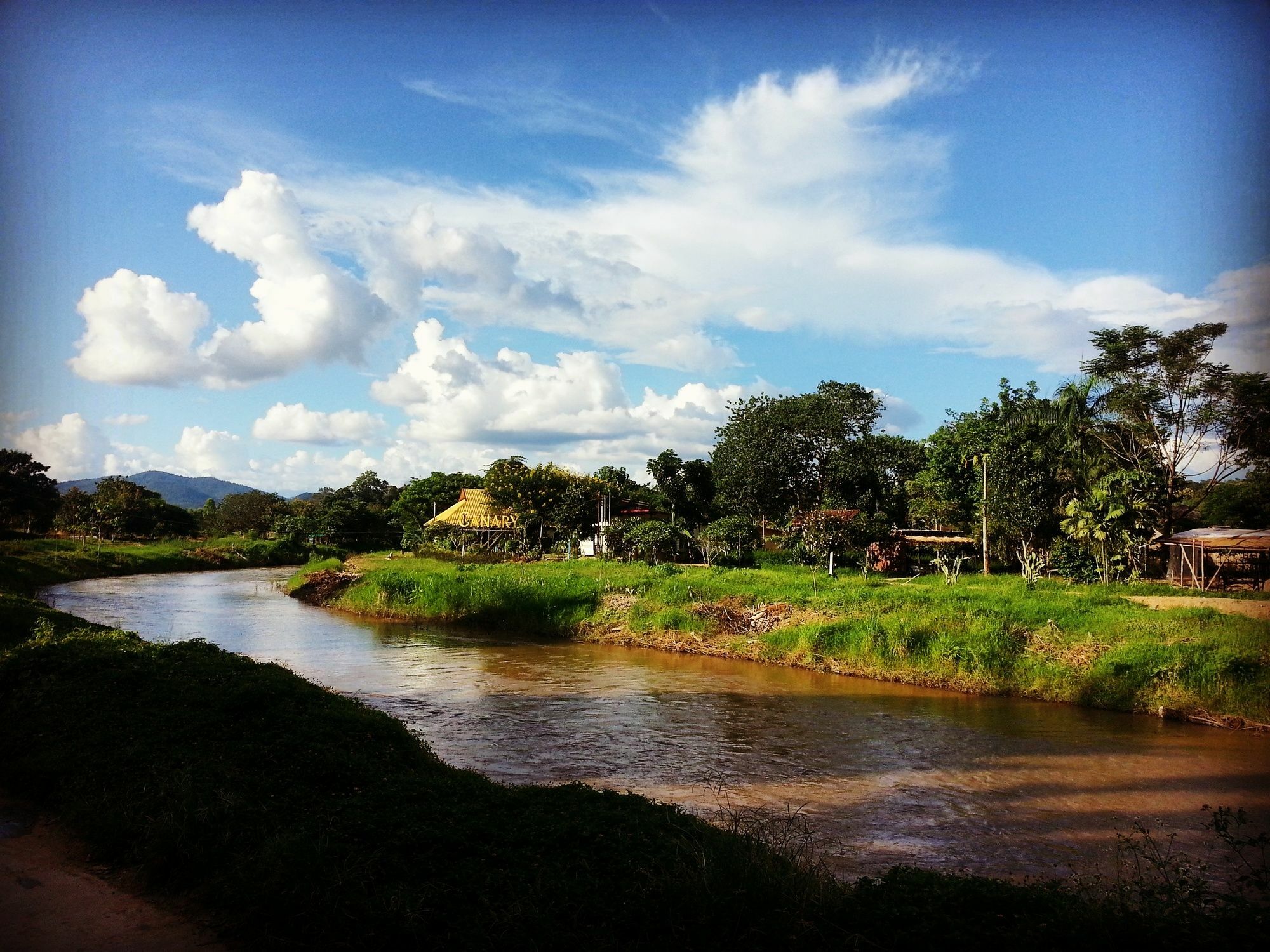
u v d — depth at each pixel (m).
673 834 7.37
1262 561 30.47
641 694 16.88
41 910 6.39
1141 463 36.09
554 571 33.00
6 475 59.03
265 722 9.96
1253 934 5.36
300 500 96.44
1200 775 11.65
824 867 7.96
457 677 18.64
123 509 69.19
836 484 50.78
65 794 8.42
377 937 5.60
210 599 36.38
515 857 6.73
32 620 16.92
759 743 13.18
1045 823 9.76
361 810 7.55
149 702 10.71
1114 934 5.48
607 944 5.50
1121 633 17.80
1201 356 35.94
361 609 30.88
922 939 5.49
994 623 18.83
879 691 17.27
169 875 6.93
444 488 74.38
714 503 52.84
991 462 34.16
